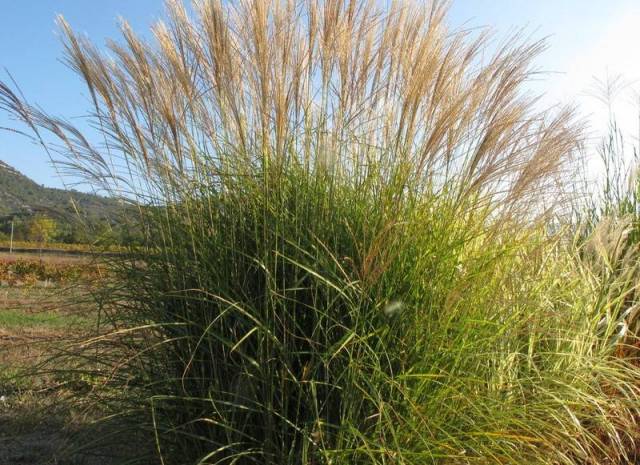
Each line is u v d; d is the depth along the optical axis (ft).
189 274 10.00
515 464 9.32
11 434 12.99
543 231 13.29
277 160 9.82
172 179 10.65
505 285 11.05
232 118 10.87
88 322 12.16
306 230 9.87
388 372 9.37
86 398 10.61
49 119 10.41
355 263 9.64
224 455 9.14
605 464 11.43
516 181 10.84
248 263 9.99
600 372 11.65
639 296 13.89
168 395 9.48
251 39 10.16
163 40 10.43
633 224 15.99
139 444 9.93
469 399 9.23
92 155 10.91
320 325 8.96
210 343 9.18
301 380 8.94
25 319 26.43
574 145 11.37
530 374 11.23
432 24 10.13
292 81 10.26
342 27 10.45
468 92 9.93
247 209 10.34
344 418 8.76
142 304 10.35
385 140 11.11
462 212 10.62
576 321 12.39
